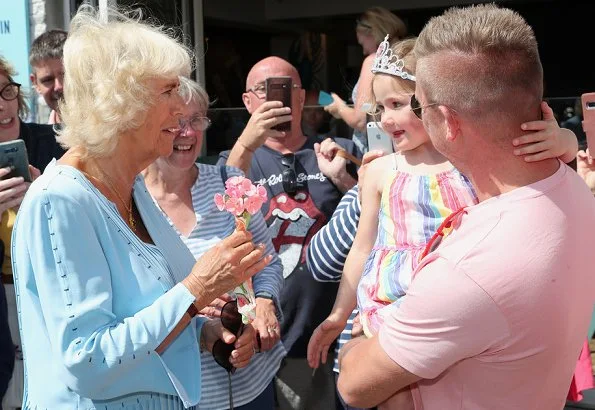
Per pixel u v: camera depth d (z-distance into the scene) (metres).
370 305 2.02
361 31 5.27
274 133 3.29
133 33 1.84
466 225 1.52
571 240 1.49
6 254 3.12
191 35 5.04
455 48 1.51
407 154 2.22
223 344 2.33
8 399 3.22
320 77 9.12
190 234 2.68
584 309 1.55
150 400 1.87
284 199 3.35
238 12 8.82
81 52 1.82
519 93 1.47
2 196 2.86
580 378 2.83
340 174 3.31
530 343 1.47
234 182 2.06
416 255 1.99
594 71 8.65
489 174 1.54
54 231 1.70
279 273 2.90
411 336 1.52
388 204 2.12
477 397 1.56
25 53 4.87
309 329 3.19
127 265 1.81
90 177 1.85
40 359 1.78
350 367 1.69
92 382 1.70
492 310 1.44
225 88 8.89
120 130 1.81
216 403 2.57
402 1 8.56
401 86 2.13
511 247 1.45
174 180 2.74
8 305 3.16
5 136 3.31
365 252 2.36
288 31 9.93
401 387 1.60
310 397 3.18
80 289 1.70
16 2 4.85
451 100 1.50
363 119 3.85
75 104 1.83
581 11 8.59
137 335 1.71
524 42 1.50
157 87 1.81
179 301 1.77
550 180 1.52
